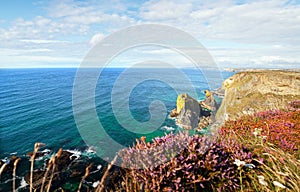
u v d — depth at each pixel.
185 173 3.40
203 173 3.57
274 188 3.36
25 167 16.02
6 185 13.55
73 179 12.32
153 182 3.14
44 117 33.22
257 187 3.50
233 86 18.05
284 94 14.81
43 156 18.42
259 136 4.82
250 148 4.35
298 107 9.16
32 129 28.12
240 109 14.87
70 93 48.75
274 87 15.47
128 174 3.46
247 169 3.80
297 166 3.48
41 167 16.16
